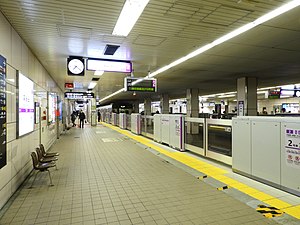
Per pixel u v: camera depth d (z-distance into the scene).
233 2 3.45
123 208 3.31
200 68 8.57
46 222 2.90
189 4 3.50
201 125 7.14
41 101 6.96
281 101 25.17
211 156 6.33
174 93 20.91
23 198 3.70
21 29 4.26
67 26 4.22
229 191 3.94
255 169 4.46
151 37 4.94
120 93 20.34
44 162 4.85
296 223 2.81
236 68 8.59
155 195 3.81
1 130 3.26
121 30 4.47
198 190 4.03
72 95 16.17
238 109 10.88
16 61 4.27
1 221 2.93
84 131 16.11
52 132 9.66
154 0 3.37
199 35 4.87
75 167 5.73
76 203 3.49
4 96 3.40
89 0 3.29
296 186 3.62
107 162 6.29
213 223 2.86
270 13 3.82
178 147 8.00
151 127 11.52
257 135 4.40
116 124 21.77
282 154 3.86
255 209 3.22
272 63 7.70
